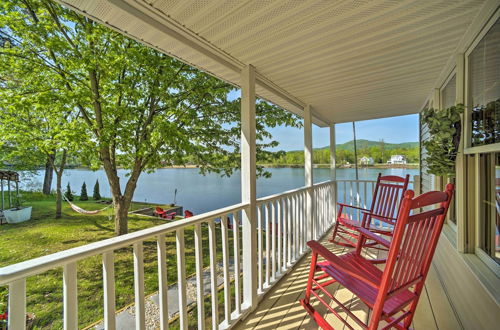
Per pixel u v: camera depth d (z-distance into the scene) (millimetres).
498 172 1538
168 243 5363
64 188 9711
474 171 1829
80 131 4586
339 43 1811
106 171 5379
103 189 11570
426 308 1897
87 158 5078
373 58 2070
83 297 3072
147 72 4945
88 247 958
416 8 1406
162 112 5785
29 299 3039
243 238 2070
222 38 1716
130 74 5438
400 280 1324
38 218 6762
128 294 3119
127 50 4453
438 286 2234
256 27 1582
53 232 5578
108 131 4754
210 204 9008
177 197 9781
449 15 1477
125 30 1542
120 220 5461
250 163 2090
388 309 1340
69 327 896
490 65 1509
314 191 3729
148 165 5398
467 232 1861
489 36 1504
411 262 1355
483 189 1733
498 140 1426
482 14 1445
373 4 1364
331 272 1701
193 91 5547
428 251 1441
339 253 3166
